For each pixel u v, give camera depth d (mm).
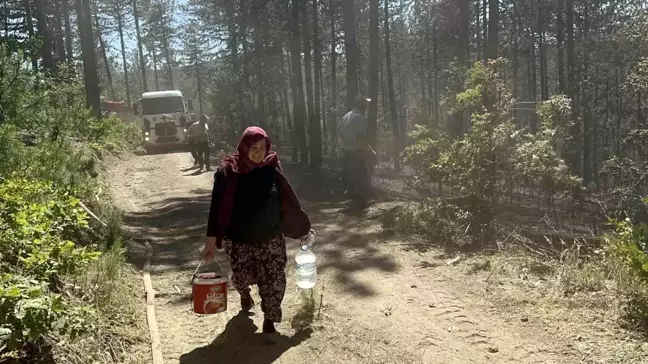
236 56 32500
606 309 4469
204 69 51906
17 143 7672
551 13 33469
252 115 33281
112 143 21531
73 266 4180
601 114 32781
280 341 4336
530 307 4707
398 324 4570
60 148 9844
